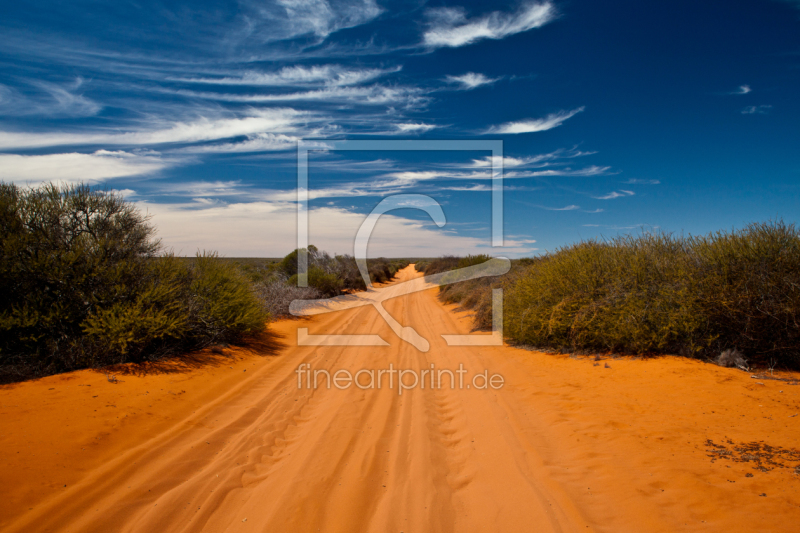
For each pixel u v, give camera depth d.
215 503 3.70
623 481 3.73
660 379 6.74
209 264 10.40
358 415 6.02
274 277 19.78
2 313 6.36
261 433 5.38
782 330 6.82
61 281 6.98
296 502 3.66
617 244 9.99
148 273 8.41
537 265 12.10
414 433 5.34
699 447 4.28
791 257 7.00
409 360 9.56
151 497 3.75
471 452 4.82
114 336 6.95
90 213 8.34
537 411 5.95
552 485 3.82
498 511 3.52
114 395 5.79
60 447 4.23
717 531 2.90
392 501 3.71
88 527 3.23
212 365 8.12
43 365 6.40
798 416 4.88
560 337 9.56
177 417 5.62
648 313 8.04
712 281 7.52
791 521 2.92
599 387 6.77
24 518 3.22
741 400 5.55
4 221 7.00
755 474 3.62
